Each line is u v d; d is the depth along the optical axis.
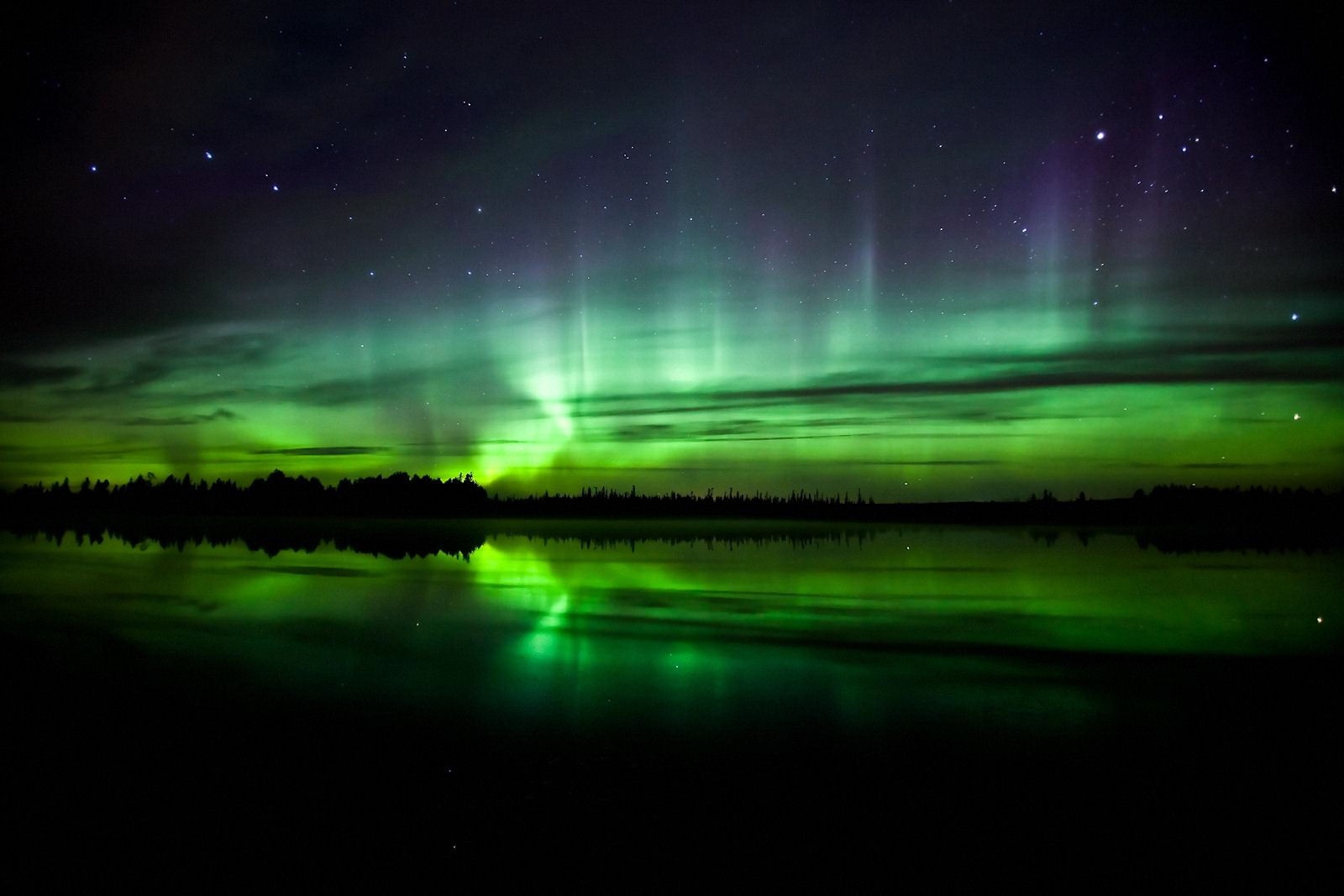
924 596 9.73
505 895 3.16
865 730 5.04
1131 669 6.47
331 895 3.16
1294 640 7.46
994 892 3.23
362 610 8.81
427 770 4.37
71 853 3.47
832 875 3.33
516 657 6.83
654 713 5.34
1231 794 4.13
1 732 4.93
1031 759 4.58
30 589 10.14
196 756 4.56
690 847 3.54
